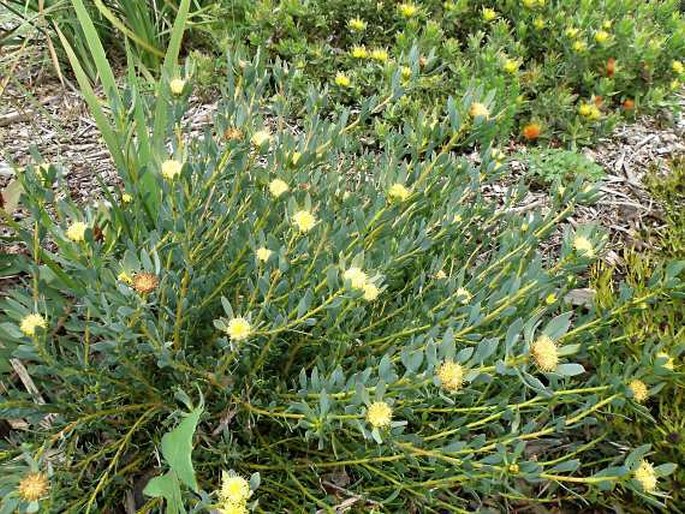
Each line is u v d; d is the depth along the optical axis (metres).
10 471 0.50
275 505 0.59
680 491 0.63
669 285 0.59
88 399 0.56
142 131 0.66
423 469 0.55
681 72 1.21
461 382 0.46
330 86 1.11
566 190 0.66
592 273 0.82
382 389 0.44
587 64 1.17
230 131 0.57
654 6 1.33
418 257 0.69
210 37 1.24
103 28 1.23
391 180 0.59
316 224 0.56
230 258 0.62
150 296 0.58
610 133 1.18
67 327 0.54
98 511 0.56
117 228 0.65
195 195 0.56
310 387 0.57
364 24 1.15
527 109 1.13
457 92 1.08
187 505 0.54
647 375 0.57
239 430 0.62
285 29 1.17
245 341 0.52
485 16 1.21
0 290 0.75
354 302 0.52
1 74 1.10
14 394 0.54
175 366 0.55
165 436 0.41
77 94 1.15
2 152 1.00
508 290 0.57
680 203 0.98
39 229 0.58
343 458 0.61
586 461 0.69
